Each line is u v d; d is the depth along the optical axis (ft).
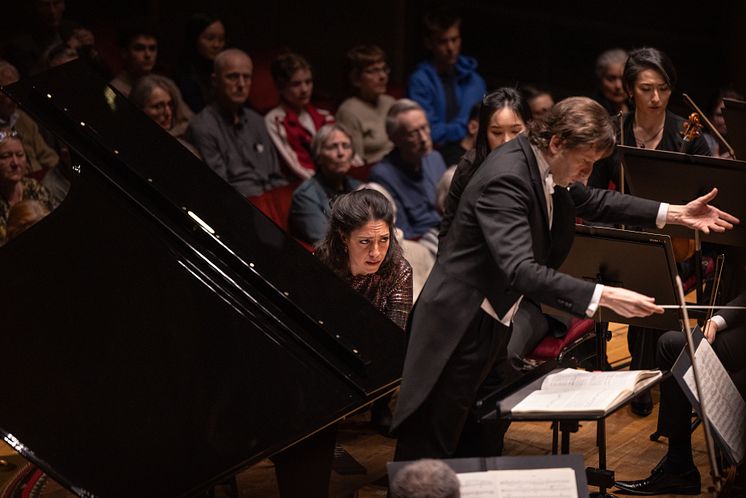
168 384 21.08
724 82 55.83
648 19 59.98
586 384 19.04
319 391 20.86
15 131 38.17
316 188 37.86
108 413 20.70
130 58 44.62
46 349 21.71
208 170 26.09
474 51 63.46
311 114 47.06
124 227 23.58
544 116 19.26
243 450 19.83
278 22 59.00
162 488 19.54
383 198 25.54
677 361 21.20
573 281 17.89
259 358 21.57
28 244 23.30
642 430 28.96
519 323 26.37
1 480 25.81
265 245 24.39
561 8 62.13
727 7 55.88
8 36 45.73
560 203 19.62
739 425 21.68
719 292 31.01
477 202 18.92
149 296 22.48
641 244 23.30
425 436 20.26
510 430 29.32
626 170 26.76
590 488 25.08
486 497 18.22
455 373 19.81
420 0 62.23
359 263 25.52
